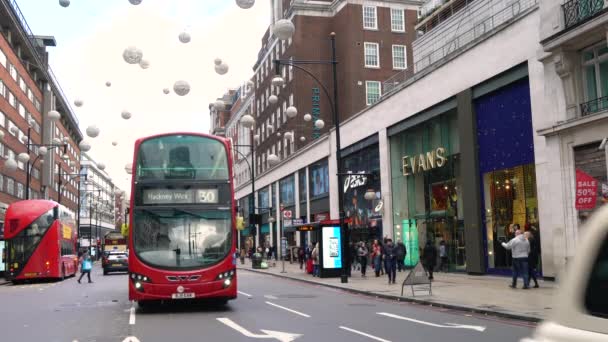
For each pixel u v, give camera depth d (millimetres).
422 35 33094
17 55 58844
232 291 14336
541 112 19859
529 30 20469
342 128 38531
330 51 55938
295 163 50281
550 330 2764
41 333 11352
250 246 68250
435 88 26703
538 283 19094
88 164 127188
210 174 14852
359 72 52031
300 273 32125
